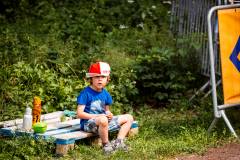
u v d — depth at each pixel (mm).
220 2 11359
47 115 10383
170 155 8906
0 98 10914
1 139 9227
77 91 11422
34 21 14336
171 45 13281
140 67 12359
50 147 8922
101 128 9156
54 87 11281
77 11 14734
